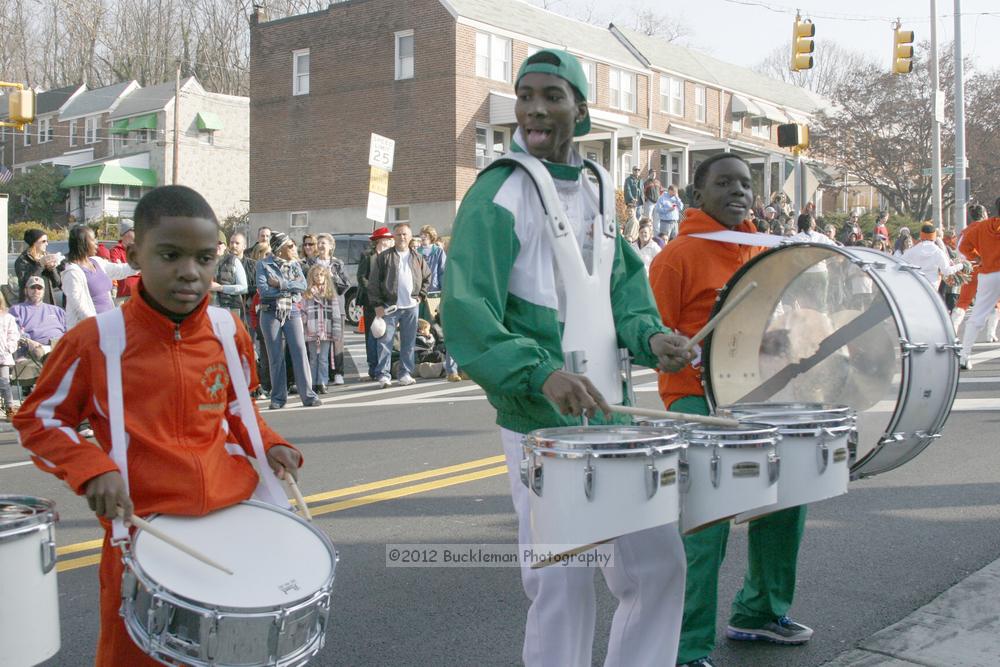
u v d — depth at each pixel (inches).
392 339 494.9
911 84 1765.5
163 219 107.0
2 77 2741.1
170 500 107.6
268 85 1418.6
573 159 123.4
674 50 1739.7
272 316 428.1
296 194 1402.6
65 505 256.8
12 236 1701.5
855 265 142.5
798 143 799.7
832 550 207.0
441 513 239.6
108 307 373.1
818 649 158.4
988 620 167.2
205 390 112.7
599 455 101.7
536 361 105.7
